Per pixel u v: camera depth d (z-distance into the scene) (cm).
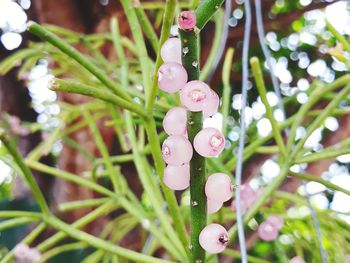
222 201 15
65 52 17
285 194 29
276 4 49
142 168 24
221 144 14
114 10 42
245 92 18
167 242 24
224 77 29
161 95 25
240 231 16
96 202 30
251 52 49
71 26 43
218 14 29
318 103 40
